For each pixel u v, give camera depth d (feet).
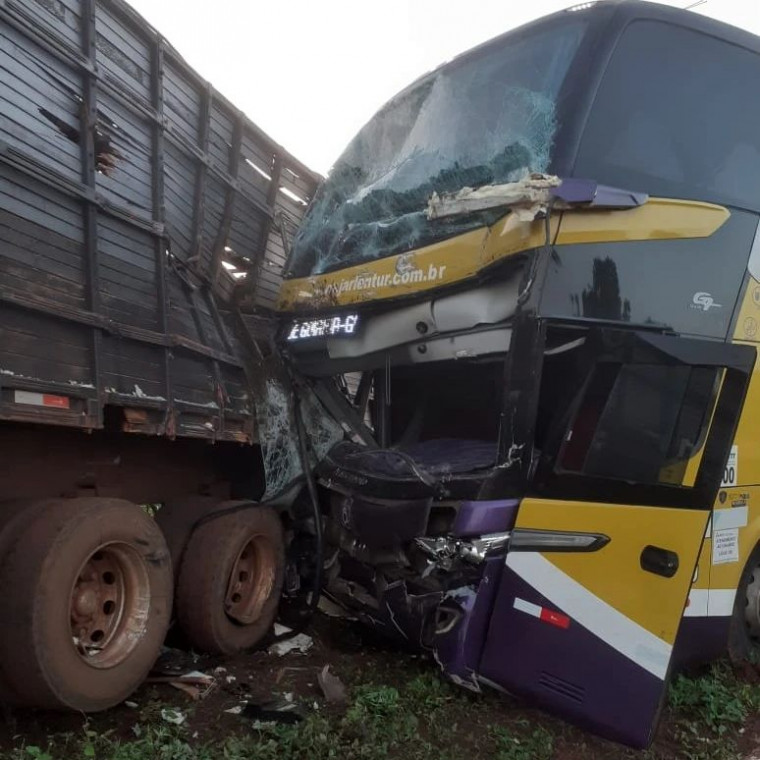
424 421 17.85
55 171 11.15
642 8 14.39
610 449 12.92
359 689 13.24
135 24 13.52
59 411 10.59
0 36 10.53
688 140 14.40
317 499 15.76
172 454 14.82
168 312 13.46
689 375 13.38
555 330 12.74
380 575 14.40
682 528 13.03
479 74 15.83
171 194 14.75
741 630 16.55
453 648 12.78
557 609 12.53
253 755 10.61
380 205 16.07
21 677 10.34
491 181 13.91
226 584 14.06
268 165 18.76
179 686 12.89
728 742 13.53
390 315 15.11
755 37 16.10
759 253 14.90
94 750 10.30
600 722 12.39
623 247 13.14
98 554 11.71
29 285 10.44
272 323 18.28
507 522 12.64
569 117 13.19
